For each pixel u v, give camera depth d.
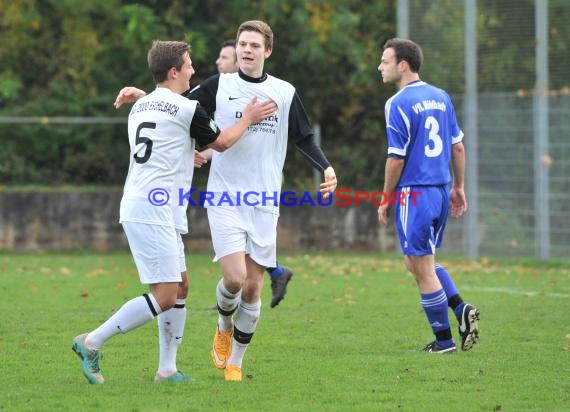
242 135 26.64
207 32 77.88
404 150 31.17
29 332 34.72
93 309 40.72
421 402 24.20
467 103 63.12
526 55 61.97
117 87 79.62
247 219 26.86
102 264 59.91
